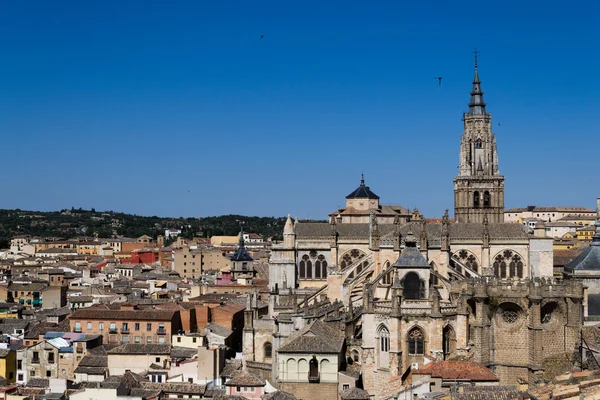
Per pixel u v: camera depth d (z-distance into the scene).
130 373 160.75
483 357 147.25
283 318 165.00
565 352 144.75
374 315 150.75
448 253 190.38
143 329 197.12
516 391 107.62
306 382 151.25
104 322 198.38
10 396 149.62
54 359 183.00
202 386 151.88
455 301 156.12
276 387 152.12
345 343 161.00
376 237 191.12
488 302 148.38
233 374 157.50
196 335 190.12
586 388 97.38
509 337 147.50
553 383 111.88
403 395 124.69
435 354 144.38
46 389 153.38
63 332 197.88
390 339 145.88
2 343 191.88
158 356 174.75
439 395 110.88
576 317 145.25
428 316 145.75
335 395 150.62
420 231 196.88
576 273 171.88
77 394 144.25
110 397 143.62
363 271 190.50
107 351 177.12
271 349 173.00
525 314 146.38
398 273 160.00
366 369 151.12
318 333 155.88
